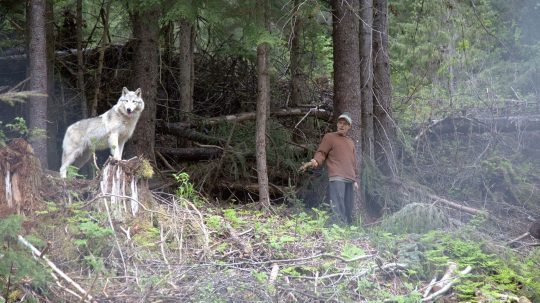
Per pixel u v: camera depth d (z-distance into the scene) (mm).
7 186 6492
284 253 7504
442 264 7355
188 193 9109
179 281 6332
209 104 14836
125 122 9312
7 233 4934
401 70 16375
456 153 12750
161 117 14172
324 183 11359
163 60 14812
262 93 10477
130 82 13633
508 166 12578
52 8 12094
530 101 15320
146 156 11461
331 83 16359
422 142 13344
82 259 6434
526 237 10109
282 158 12078
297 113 13562
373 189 11164
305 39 14688
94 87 13297
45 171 8070
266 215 9852
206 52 14992
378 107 12172
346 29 11055
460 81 15797
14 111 12914
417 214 9109
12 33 13391
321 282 6711
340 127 10102
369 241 8352
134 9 10734
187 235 7547
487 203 12117
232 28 13102
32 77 9469
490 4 19344
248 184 12016
